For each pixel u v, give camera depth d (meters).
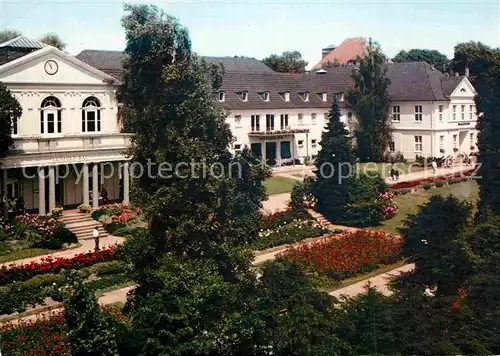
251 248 21.28
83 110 37.56
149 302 16.27
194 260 17.97
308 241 31.88
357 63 56.12
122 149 36.75
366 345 16.66
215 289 16.83
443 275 20.88
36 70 35.22
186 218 18.55
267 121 49.09
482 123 25.84
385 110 50.91
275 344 15.74
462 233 21.55
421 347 16.70
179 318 15.49
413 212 34.19
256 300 16.61
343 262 26.09
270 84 50.94
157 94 20.58
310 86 53.25
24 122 35.06
